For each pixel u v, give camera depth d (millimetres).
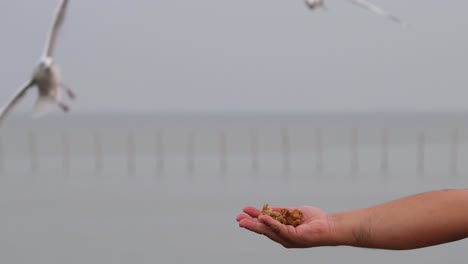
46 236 11156
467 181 19641
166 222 12305
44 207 14703
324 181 20109
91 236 11047
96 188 18766
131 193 17344
